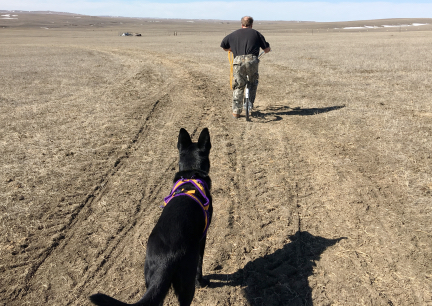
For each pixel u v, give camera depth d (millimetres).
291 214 4031
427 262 3145
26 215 4004
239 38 7320
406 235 3531
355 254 3307
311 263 3236
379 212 3971
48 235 3676
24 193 4520
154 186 4816
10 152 5926
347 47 25766
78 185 4781
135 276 3145
